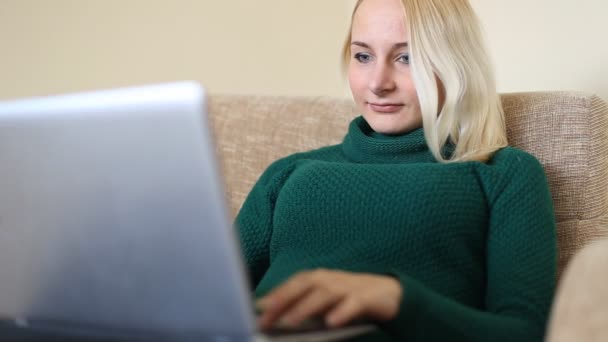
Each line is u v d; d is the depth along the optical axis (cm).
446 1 130
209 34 221
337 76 252
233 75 227
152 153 64
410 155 132
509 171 119
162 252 66
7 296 78
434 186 117
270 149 158
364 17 134
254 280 135
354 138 137
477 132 128
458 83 128
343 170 125
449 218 115
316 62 246
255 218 138
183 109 61
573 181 128
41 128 68
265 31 232
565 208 129
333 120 157
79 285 73
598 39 156
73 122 66
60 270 73
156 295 68
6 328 79
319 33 245
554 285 109
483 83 129
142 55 208
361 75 136
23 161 70
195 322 67
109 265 70
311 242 122
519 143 134
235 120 162
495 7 185
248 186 157
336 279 81
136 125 63
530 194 116
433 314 85
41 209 71
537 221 114
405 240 114
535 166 120
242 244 136
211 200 63
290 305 77
